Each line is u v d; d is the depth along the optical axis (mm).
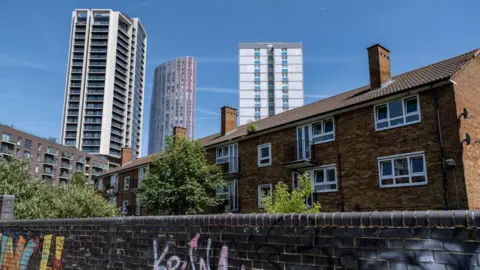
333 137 19547
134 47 149375
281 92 133500
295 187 21000
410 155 15977
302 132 21328
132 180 38438
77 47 136500
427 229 3096
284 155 21906
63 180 102875
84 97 132000
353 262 3490
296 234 3973
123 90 141000
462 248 2879
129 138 141375
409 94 16281
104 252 6566
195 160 24781
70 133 129375
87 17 139125
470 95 15930
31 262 8195
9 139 87312
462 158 14320
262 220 4305
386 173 16859
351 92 23000
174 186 23953
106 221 6668
